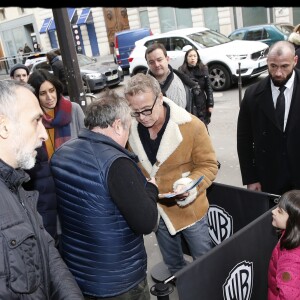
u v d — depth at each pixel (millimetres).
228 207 2465
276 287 1808
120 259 1619
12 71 4387
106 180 1509
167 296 1431
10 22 30469
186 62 5145
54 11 4797
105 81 12711
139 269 1700
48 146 2609
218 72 10422
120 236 1599
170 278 1473
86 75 12312
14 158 1165
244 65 10078
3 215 1078
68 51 4934
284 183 2613
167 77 3346
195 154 2252
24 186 2359
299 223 1701
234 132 6781
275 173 2633
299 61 3857
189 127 2174
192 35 11430
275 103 2527
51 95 2566
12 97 1136
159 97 2010
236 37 13227
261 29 12812
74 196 1604
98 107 1632
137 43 12484
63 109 2631
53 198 2469
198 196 2340
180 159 2217
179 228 2344
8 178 1149
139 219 1541
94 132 1637
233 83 10617
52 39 28094
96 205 1548
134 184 1542
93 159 1552
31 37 30297
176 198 2172
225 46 10672
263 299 2055
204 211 2387
